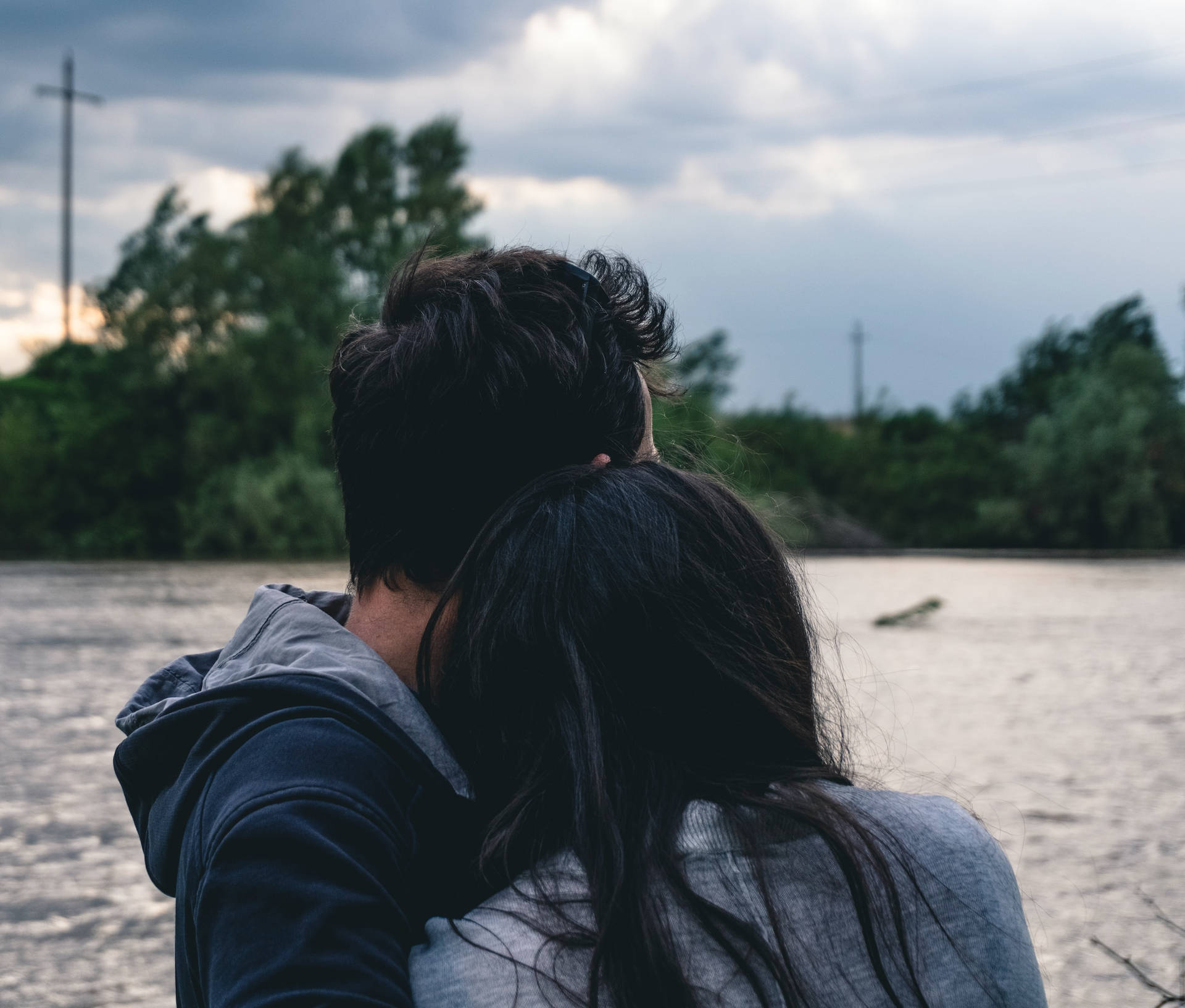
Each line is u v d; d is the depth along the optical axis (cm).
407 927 75
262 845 71
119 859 536
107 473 3206
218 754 80
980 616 1769
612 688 82
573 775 79
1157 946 403
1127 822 568
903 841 80
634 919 74
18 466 3192
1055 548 4319
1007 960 80
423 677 91
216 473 3173
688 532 86
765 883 76
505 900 78
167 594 1980
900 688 997
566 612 83
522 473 93
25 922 455
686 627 83
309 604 94
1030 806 601
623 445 98
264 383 3198
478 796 86
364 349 95
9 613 1656
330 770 76
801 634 91
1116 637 1487
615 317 101
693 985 74
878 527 4497
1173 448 4300
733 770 82
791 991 73
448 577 93
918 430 5066
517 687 85
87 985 395
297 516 3083
